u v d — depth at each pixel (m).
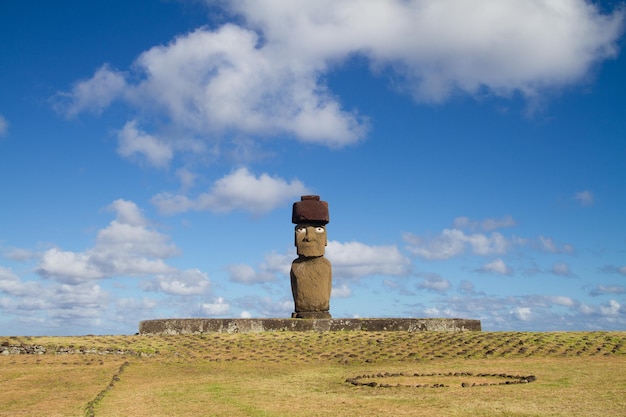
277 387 20.72
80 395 19.53
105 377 22.33
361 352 27.14
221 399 18.83
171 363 25.34
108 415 16.91
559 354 26.27
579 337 29.44
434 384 20.48
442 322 32.28
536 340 28.72
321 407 17.53
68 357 25.75
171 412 17.19
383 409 17.08
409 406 17.38
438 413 16.45
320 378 22.39
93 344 27.56
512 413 16.28
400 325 32.09
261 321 31.78
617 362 24.31
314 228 34.75
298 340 29.20
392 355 26.56
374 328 31.95
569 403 17.38
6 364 24.44
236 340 29.25
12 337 28.23
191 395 19.45
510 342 28.53
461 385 20.38
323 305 34.12
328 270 34.56
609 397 18.05
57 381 21.67
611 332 30.89
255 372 23.73
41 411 17.58
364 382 21.09
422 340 29.06
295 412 16.98
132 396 19.36
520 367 23.56
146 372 23.61
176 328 31.34
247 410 17.30
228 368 24.53
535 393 18.80
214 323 31.56
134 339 29.31
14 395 19.66
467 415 16.19
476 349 27.36
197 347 27.98
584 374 21.89
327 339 29.36
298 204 34.94
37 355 26.12
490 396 18.47
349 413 16.73
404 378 22.03
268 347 28.05
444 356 26.31
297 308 34.19
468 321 32.56
